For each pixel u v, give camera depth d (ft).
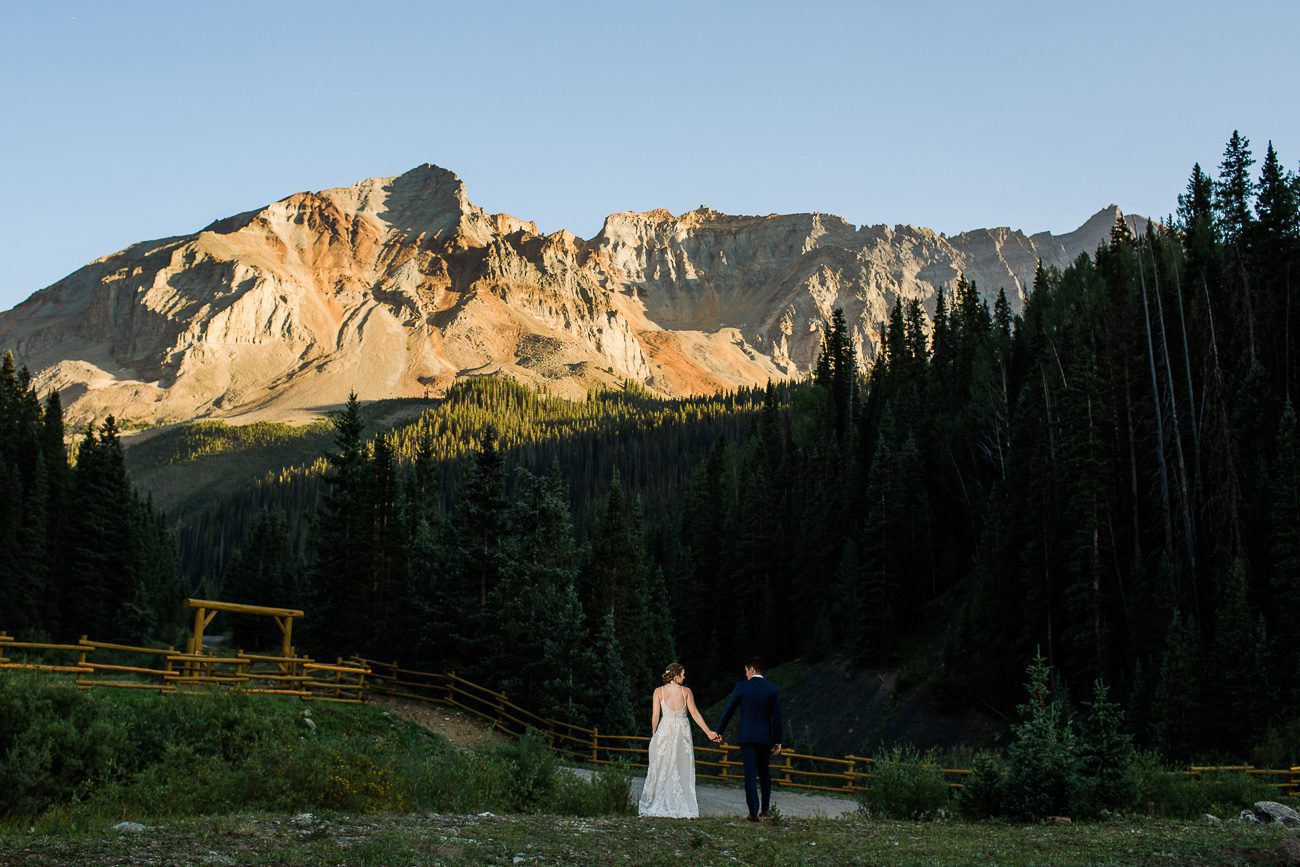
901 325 380.58
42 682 70.69
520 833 44.68
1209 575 182.70
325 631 169.07
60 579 254.88
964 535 274.36
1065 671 189.26
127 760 64.95
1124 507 204.03
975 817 62.75
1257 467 181.27
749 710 55.62
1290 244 208.33
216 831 40.75
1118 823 58.90
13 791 54.85
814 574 274.16
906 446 269.64
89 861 34.37
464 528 163.32
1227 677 150.61
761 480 311.68
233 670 106.32
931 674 209.56
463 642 150.61
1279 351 208.33
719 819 54.54
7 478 238.68
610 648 162.09
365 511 169.48
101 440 269.44
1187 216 266.16
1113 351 219.82
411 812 53.57
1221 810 72.54
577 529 485.97
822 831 51.49
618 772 70.28
